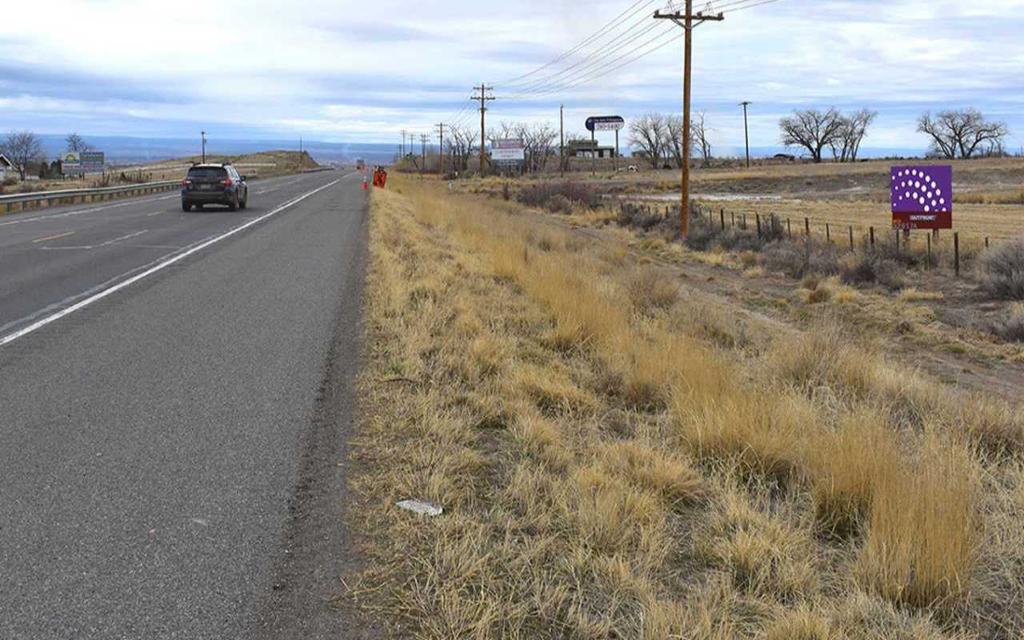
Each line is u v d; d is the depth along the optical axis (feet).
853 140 473.67
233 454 15.07
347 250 52.75
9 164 325.42
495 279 39.99
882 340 36.14
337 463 14.64
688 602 9.75
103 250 51.31
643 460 14.67
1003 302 44.45
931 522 10.94
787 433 15.92
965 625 9.92
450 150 480.64
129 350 23.68
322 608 9.77
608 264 56.44
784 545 11.37
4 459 14.67
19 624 9.32
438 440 15.76
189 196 92.53
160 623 9.38
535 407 18.13
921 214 60.75
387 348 23.52
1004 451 17.84
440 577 10.46
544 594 10.03
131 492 13.24
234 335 26.00
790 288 53.67
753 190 240.94
